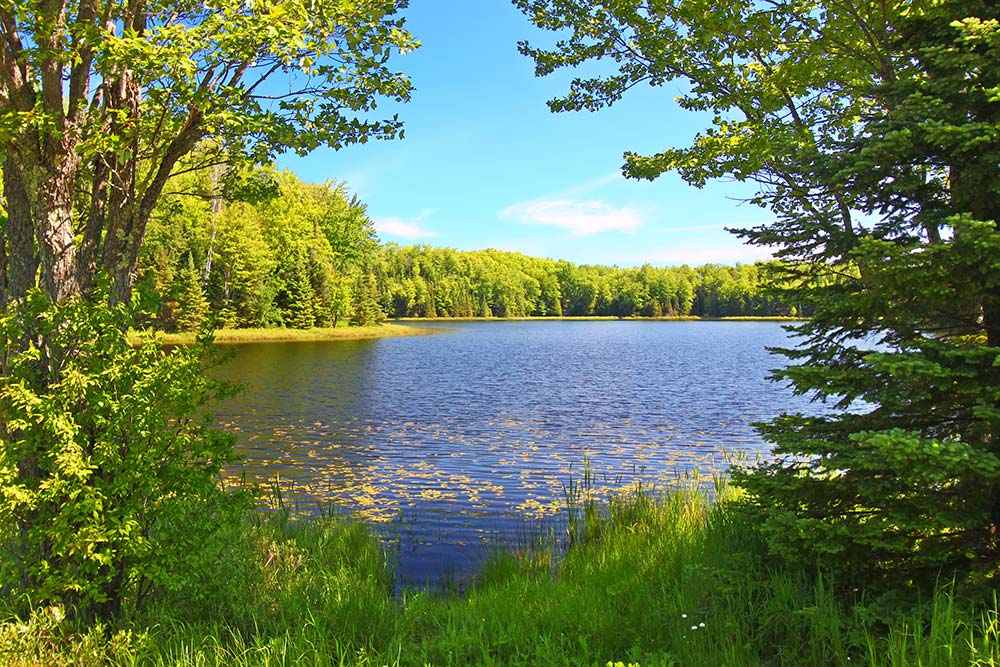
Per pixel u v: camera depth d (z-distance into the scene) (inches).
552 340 2484.0
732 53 271.0
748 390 978.7
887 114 171.0
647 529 280.2
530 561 273.1
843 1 235.3
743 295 5472.4
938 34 163.9
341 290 2642.7
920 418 165.5
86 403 163.2
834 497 169.2
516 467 477.7
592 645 168.4
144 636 156.1
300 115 191.0
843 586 168.4
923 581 156.9
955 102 160.9
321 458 500.1
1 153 171.6
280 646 160.7
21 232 179.0
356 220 2802.7
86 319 160.7
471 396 888.9
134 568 159.9
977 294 150.0
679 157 279.3
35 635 150.2
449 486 418.9
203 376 180.4
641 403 836.6
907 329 164.6
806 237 186.7
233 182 235.3
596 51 292.2
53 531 148.6
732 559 191.5
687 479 439.2
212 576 191.9
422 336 2674.7
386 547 300.5
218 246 2150.6
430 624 200.2
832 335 184.9
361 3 184.5
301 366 1282.0
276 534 280.4
